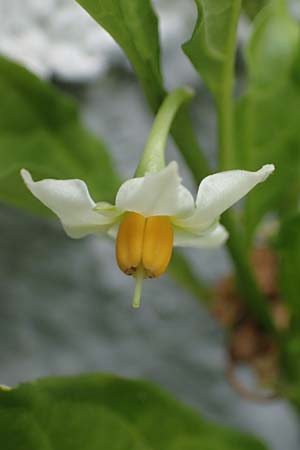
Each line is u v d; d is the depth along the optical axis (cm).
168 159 9
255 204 8
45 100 7
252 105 8
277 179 8
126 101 9
